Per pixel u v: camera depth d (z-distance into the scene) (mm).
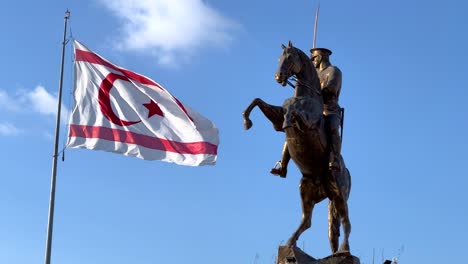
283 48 33344
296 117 32031
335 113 33344
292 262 32219
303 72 33375
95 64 37781
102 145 37125
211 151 37656
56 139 36719
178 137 37625
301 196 33594
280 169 34031
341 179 33219
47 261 35594
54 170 36406
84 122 37219
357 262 32375
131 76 37750
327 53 34625
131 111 37531
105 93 37531
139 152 37375
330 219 33969
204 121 37656
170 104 37656
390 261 32750
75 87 37531
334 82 33625
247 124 32406
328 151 32875
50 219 35938
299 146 32656
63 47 37469
